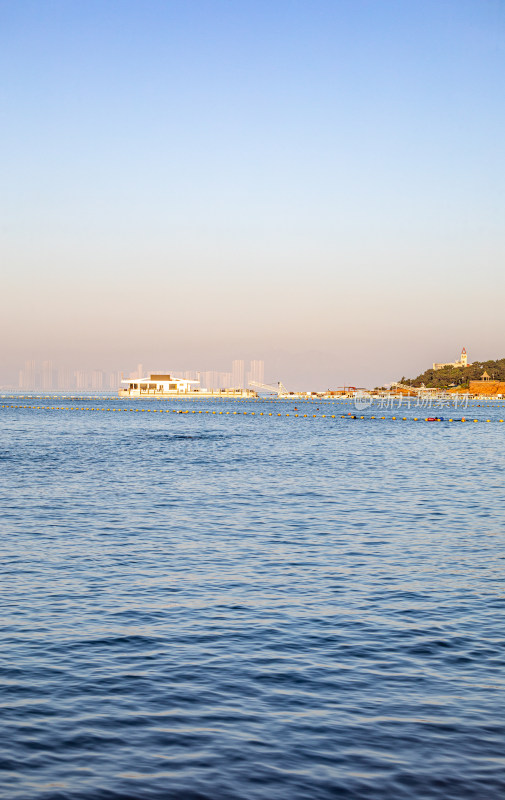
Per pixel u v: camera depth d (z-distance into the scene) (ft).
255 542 94.73
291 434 341.00
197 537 97.50
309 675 50.57
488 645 56.85
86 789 36.17
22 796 35.45
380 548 91.76
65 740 41.06
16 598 68.95
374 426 419.13
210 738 41.42
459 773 37.76
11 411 609.83
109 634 59.00
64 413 574.56
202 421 464.65
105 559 84.64
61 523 106.52
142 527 104.06
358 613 65.21
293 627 61.16
